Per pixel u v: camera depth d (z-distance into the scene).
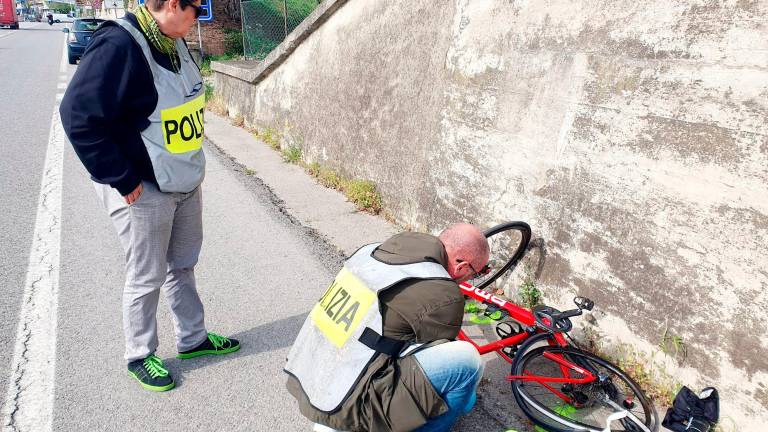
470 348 2.31
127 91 2.35
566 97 3.31
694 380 2.74
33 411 2.70
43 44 27.86
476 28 4.02
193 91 2.64
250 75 9.02
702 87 2.61
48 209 5.42
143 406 2.79
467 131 4.15
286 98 7.87
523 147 3.64
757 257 2.45
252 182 6.63
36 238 4.73
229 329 3.53
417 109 4.89
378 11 5.49
